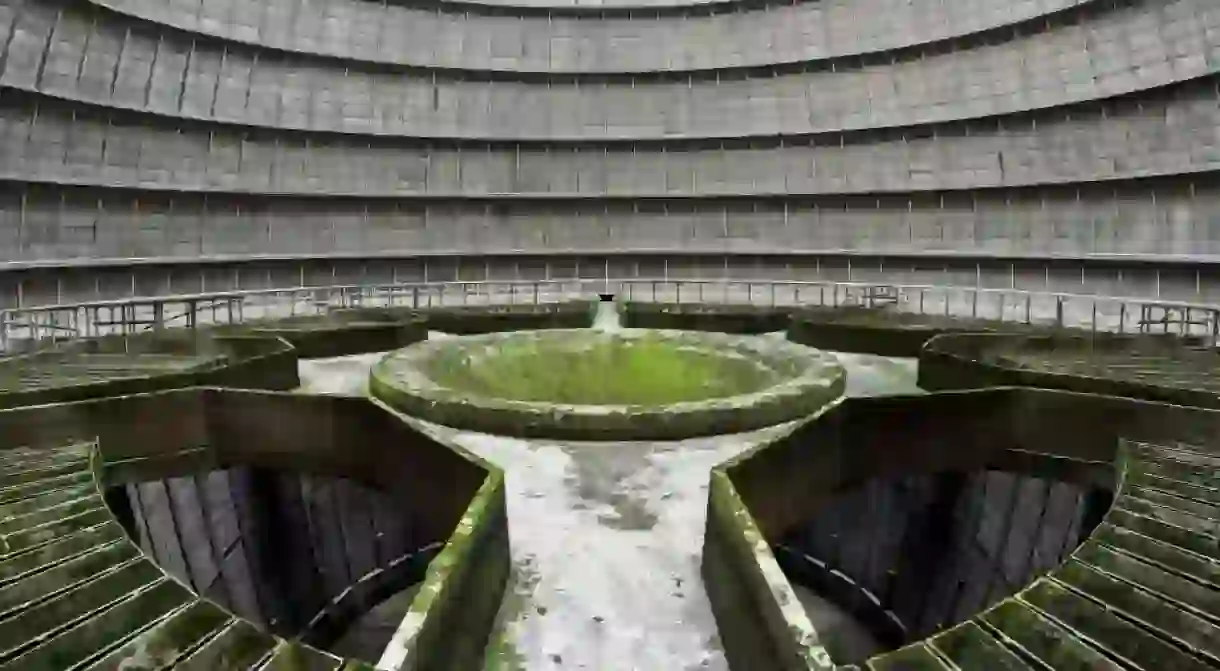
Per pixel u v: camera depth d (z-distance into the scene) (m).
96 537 6.28
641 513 7.47
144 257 24.03
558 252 32.34
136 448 9.79
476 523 5.43
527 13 34.03
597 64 34.47
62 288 22.14
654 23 34.28
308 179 29.84
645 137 33.28
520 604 5.89
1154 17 24.02
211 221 26.80
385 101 31.73
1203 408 8.80
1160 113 23.53
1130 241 24.05
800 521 8.81
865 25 31.52
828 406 10.27
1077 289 25.16
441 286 27.61
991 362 11.97
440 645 4.47
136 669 4.43
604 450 9.20
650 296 32.59
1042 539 12.47
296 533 14.66
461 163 32.94
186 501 12.84
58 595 5.29
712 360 14.15
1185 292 22.42
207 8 27.00
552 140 33.12
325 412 10.02
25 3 21.48
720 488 6.21
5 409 8.98
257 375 12.05
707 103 33.88
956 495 14.02
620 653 5.31
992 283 27.38
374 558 15.63
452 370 13.10
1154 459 8.10
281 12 29.19
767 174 32.91
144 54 25.02
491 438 9.61
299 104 29.72
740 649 5.05
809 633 4.13
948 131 29.19
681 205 33.12
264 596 14.16
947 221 28.88
